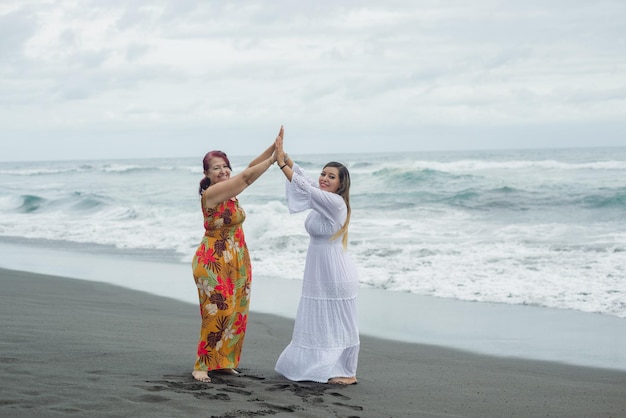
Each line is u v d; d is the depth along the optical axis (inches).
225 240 209.3
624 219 722.8
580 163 1286.9
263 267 523.8
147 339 268.7
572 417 192.5
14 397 172.1
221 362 210.5
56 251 645.3
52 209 1116.5
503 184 1005.8
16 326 275.7
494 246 567.8
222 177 213.6
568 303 381.4
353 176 1259.2
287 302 393.4
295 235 630.5
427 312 368.5
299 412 176.7
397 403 198.4
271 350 270.4
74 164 5182.1
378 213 858.1
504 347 292.0
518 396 214.8
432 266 497.4
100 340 256.8
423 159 2561.5
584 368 258.1
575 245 560.7
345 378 219.3
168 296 406.0
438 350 286.7
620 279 428.5
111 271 513.7
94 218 956.6
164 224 829.2
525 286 424.2
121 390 184.2
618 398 215.2
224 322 208.1
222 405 176.9
